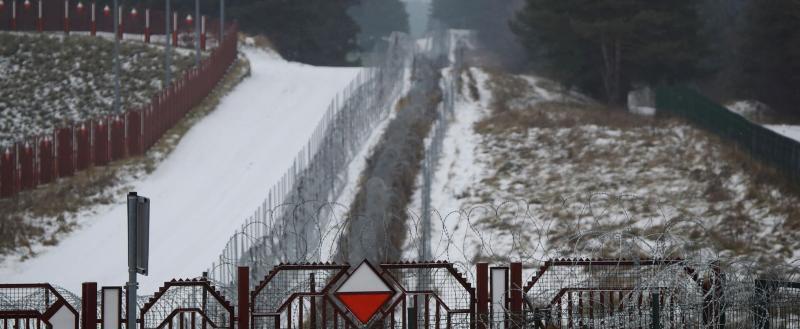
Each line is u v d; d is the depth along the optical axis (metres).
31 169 127.94
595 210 104.69
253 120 171.88
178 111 163.38
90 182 129.25
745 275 49.84
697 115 141.62
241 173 138.88
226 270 73.69
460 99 185.12
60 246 107.44
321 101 188.25
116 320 47.78
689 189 111.00
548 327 49.00
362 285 47.66
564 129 144.62
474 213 105.56
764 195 103.50
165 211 120.25
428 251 75.50
